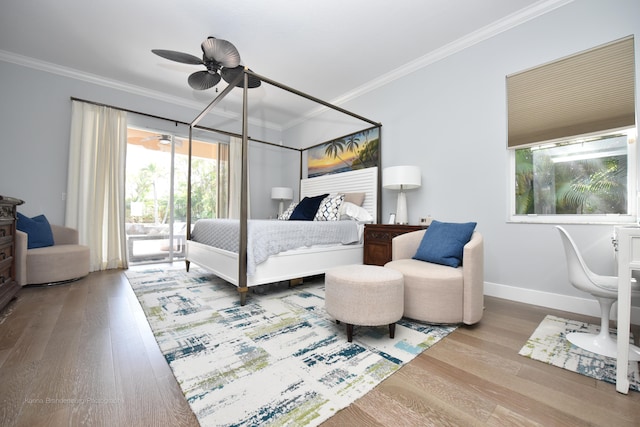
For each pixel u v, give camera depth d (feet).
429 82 10.63
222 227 9.48
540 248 7.87
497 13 8.34
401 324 6.48
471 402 3.69
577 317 6.90
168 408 3.52
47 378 4.11
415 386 4.04
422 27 8.99
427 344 5.40
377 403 3.66
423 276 6.23
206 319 6.61
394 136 11.86
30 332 5.75
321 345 5.33
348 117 14.10
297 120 17.76
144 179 14.42
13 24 8.95
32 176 11.19
